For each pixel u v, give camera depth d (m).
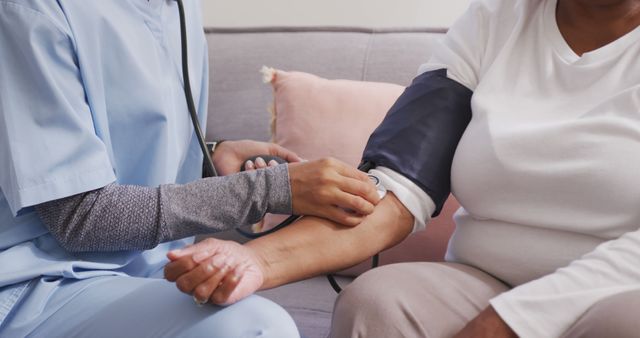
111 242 1.02
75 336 0.97
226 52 1.85
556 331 0.90
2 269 1.01
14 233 1.04
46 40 0.99
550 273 1.04
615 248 0.92
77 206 1.01
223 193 1.03
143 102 1.11
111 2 1.10
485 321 0.93
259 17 2.09
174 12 1.24
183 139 1.25
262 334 0.90
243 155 1.33
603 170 0.98
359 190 1.07
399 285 1.01
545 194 1.03
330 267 1.06
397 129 1.18
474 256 1.12
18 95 0.98
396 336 0.95
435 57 1.25
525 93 1.11
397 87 1.64
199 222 1.02
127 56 1.09
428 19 1.99
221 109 1.79
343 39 1.81
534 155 1.03
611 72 1.05
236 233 1.67
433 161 1.15
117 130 1.12
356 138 1.56
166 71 1.19
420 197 1.14
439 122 1.17
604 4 1.06
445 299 1.01
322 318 1.37
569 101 1.07
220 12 2.11
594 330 0.82
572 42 1.11
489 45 1.17
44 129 0.99
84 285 1.04
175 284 0.99
